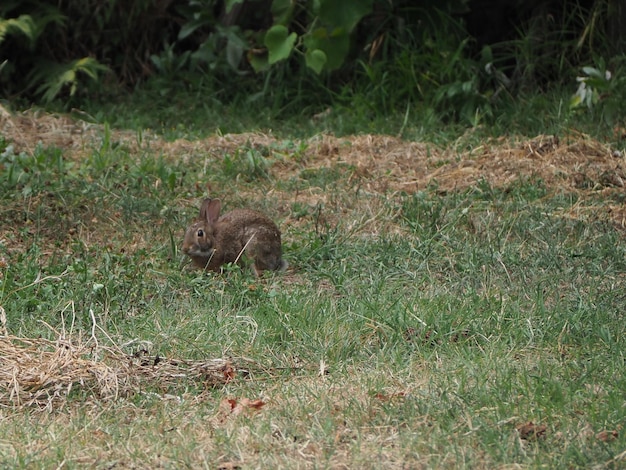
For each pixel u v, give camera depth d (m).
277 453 7.33
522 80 19.06
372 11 18.61
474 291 10.61
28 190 13.55
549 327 9.70
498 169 15.18
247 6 20.31
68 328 9.73
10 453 7.36
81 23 20.44
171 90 19.78
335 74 19.56
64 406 8.24
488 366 8.81
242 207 13.80
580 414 7.87
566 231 12.81
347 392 8.37
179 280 11.04
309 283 11.17
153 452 7.37
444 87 18.11
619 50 18.75
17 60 20.05
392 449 7.36
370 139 16.64
